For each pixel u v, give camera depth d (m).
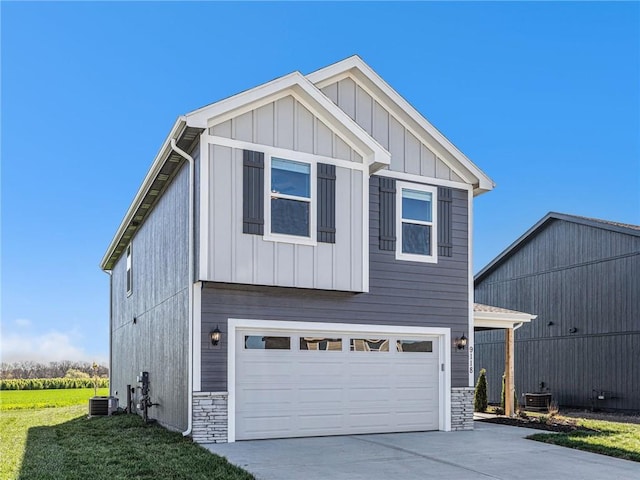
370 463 8.09
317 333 10.76
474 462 8.31
